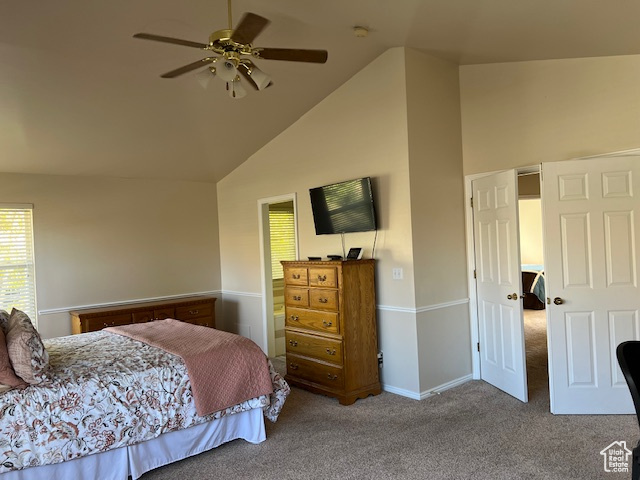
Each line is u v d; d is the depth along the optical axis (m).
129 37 3.37
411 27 3.54
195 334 3.70
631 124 3.56
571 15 2.94
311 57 2.73
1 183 4.93
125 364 2.94
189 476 2.85
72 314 5.21
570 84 3.87
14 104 3.86
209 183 6.55
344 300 4.05
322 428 3.50
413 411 3.78
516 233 3.90
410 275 4.09
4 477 2.41
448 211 4.43
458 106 4.57
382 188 4.31
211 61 2.70
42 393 2.55
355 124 4.56
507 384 4.10
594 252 3.57
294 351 4.57
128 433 2.73
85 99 4.02
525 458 2.90
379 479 2.72
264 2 3.18
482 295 4.45
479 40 3.72
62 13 3.03
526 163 4.13
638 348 2.08
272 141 5.60
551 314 3.62
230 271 6.45
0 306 4.93
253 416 3.29
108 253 5.63
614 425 3.36
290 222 6.53
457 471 2.77
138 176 5.82
